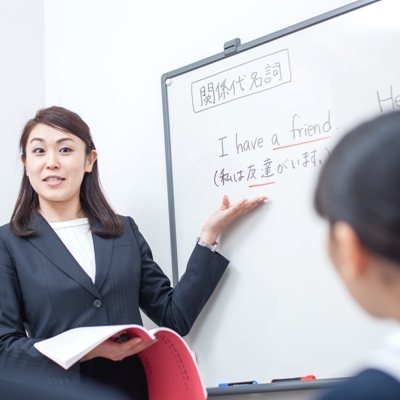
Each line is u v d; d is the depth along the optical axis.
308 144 1.27
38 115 1.34
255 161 1.35
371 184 0.42
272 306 1.26
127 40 1.74
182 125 1.50
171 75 1.55
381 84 1.19
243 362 1.28
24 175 1.33
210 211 1.40
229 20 1.51
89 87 1.80
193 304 1.28
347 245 0.44
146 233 1.55
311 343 1.19
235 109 1.41
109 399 0.41
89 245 1.26
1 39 1.80
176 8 1.64
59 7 1.95
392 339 0.42
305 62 1.31
